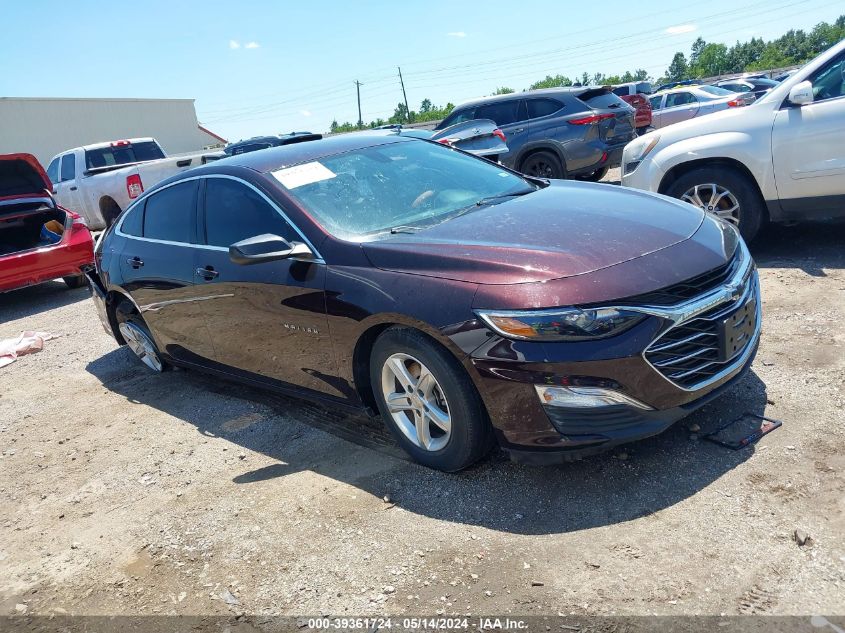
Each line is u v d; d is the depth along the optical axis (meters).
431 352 2.92
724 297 2.85
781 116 5.36
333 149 4.21
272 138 17.61
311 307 3.41
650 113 13.76
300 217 3.57
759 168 5.46
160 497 3.54
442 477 3.20
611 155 10.41
